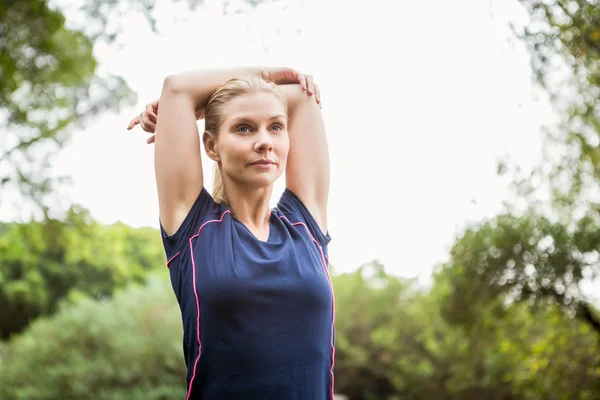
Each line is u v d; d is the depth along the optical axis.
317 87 1.73
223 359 1.39
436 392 12.06
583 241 6.87
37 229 9.63
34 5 7.04
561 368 7.16
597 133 5.97
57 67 8.20
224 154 1.50
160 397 11.65
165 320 12.47
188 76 1.57
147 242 20.45
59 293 19.23
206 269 1.43
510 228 7.27
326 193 1.69
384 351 14.27
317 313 1.45
